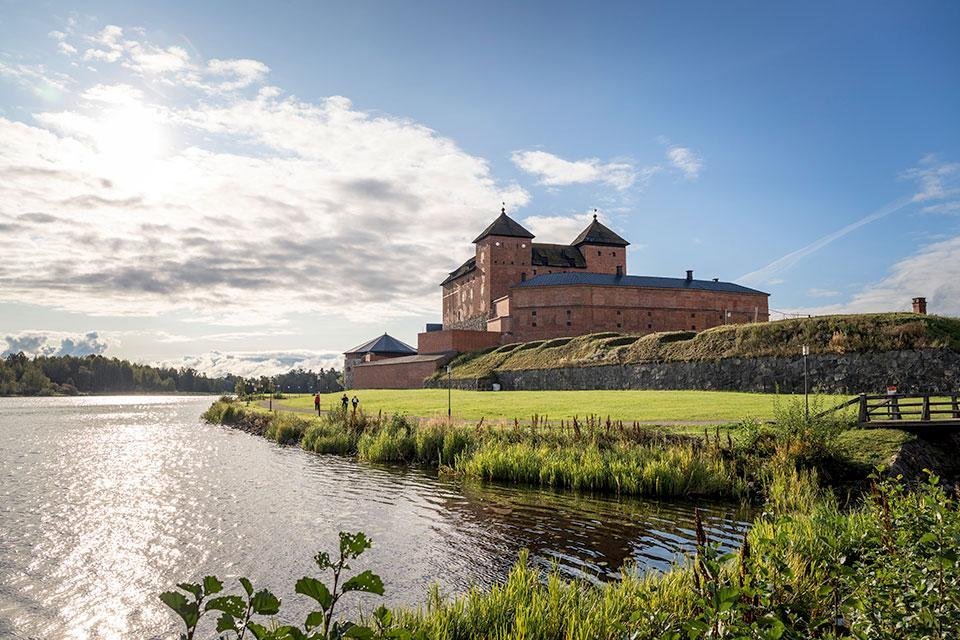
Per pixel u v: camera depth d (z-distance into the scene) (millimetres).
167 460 33781
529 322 93188
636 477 22375
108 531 18219
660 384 57125
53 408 113562
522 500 21422
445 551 15461
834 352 46875
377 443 33156
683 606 8750
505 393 60812
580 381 64562
